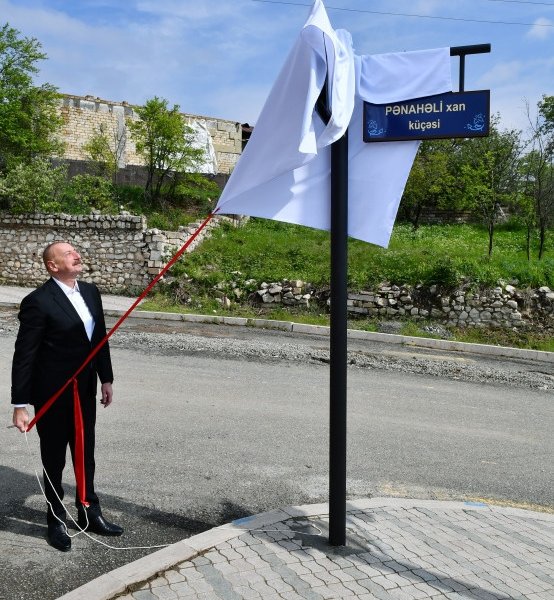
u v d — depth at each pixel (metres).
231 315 15.99
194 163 24.67
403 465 5.78
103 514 4.12
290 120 3.35
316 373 9.73
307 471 5.32
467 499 5.09
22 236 19.14
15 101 21.50
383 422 7.25
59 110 26.38
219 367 9.56
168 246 18.27
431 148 26.73
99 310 3.75
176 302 16.72
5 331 11.29
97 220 18.36
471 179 21.41
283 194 3.60
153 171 24.16
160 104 23.23
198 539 3.48
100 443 5.62
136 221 18.02
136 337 11.51
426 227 26.12
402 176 3.58
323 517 3.97
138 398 7.34
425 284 16.31
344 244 3.48
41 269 19.02
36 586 3.15
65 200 21.50
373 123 3.56
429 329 15.47
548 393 9.97
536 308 15.67
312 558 3.39
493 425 7.59
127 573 3.04
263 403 7.58
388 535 3.83
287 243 20.14
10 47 21.47
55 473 3.63
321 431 6.57
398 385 9.45
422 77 3.46
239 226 22.52
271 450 5.82
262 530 3.68
